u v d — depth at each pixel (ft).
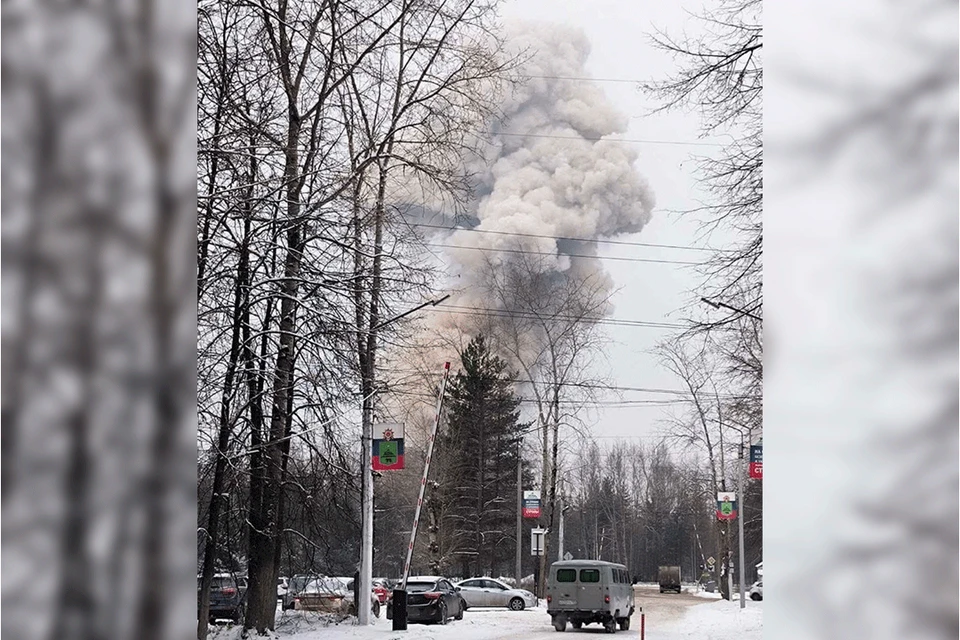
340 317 49.75
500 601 120.88
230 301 44.91
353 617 81.00
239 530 58.29
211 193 36.70
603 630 86.94
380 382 59.36
